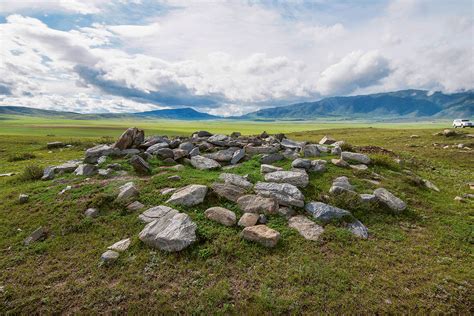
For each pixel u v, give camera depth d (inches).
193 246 384.5
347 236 419.5
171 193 542.3
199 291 311.4
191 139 1051.3
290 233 421.4
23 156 1182.9
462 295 308.3
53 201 535.8
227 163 799.7
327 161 762.2
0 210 518.3
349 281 325.4
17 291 321.1
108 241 415.8
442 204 570.9
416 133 2432.3
